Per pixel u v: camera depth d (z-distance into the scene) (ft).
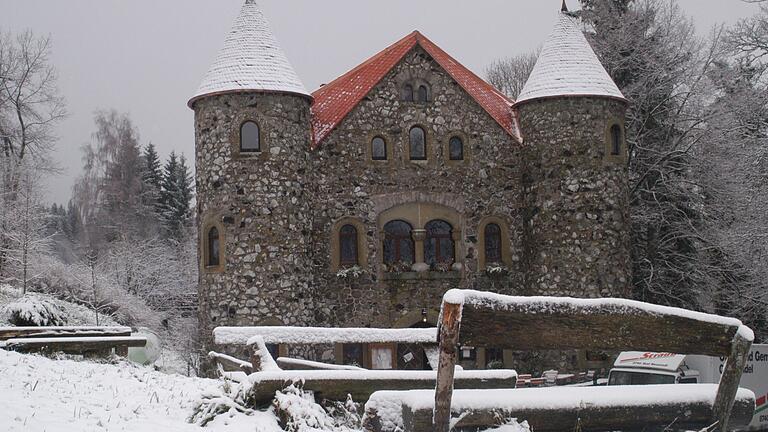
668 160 118.42
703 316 21.22
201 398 28.66
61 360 47.06
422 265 96.99
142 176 211.41
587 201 95.71
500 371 30.09
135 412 28.68
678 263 116.98
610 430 21.94
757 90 106.22
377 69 104.17
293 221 91.81
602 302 20.67
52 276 123.03
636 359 62.75
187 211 227.40
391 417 21.83
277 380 28.12
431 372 30.17
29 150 149.28
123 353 54.95
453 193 99.09
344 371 29.71
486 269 98.73
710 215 116.06
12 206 122.42
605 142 97.14
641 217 117.60
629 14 126.93
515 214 100.37
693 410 22.33
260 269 90.02
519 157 101.14
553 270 95.55
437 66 100.37
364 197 96.89
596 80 98.22
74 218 209.15
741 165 104.94
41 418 26.00
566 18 102.53
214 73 94.07
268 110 92.12
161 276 148.66
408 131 98.78
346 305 95.25
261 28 96.02
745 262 99.96
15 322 82.33
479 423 20.54
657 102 121.49
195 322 135.85
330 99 102.12
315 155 96.02
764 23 102.89
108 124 191.62
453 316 19.11
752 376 63.46
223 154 91.76
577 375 86.02
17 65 147.54
